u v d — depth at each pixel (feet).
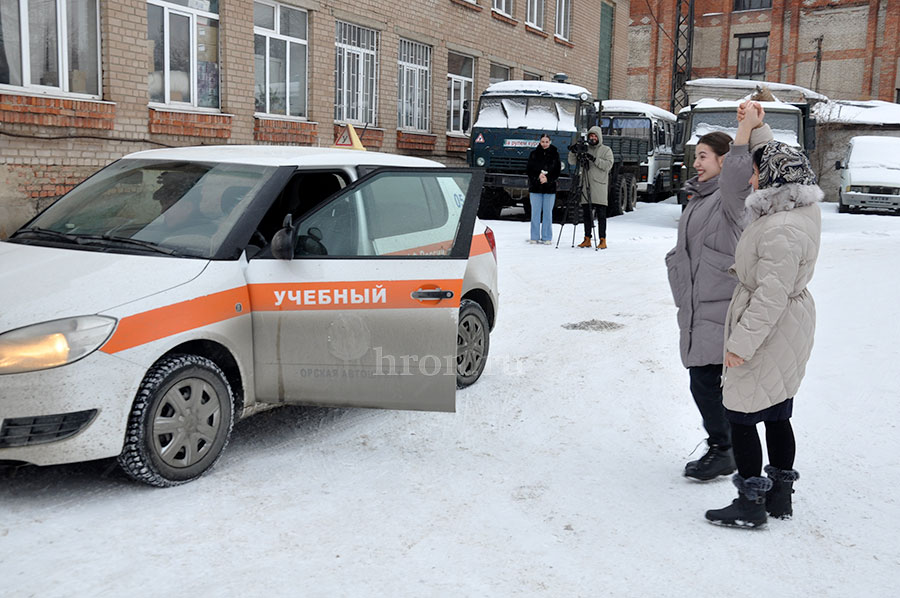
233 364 14.93
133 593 10.52
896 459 15.55
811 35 144.15
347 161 17.15
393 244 16.28
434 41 69.26
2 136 36.40
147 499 13.41
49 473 14.44
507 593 10.73
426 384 15.61
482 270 20.39
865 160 76.64
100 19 40.73
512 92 62.44
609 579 11.16
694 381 14.46
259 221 15.51
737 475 12.84
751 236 12.20
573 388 20.24
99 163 40.78
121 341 13.00
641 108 84.07
